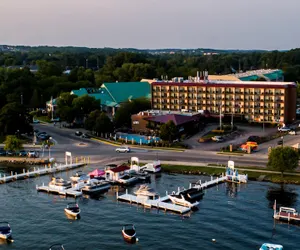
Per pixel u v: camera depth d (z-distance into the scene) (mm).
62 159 170250
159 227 104938
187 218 110375
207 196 126188
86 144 193000
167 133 185750
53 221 109812
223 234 100125
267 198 123062
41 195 131250
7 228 103000
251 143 173375
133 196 126750
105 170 145625
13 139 174625
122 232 101000
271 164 138500
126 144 190375
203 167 152875
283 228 102812
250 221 107125
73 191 132125
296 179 137250
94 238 99375
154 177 147000
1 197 129125
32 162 168375
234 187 134000
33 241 98500
